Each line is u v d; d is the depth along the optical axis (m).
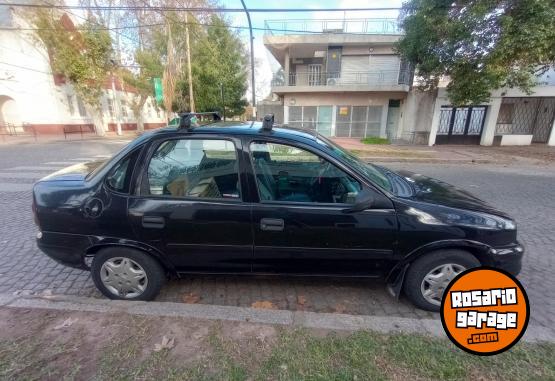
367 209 2.41
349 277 2.64
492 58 9.96
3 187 6.77
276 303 2.73
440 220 2.40
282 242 2.48
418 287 2.54
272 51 19.81
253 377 1.75
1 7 17.86
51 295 2.62
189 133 2.52
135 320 2.23
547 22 8.72
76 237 2.55
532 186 7.29
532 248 3.87
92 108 21.36
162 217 2.46
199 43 22.50
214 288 2.95
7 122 20.27
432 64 11.73
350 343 2.02
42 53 19.16
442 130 16.31
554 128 15.46
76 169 3.10
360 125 19.58
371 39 17.33
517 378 1.75
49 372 1.77
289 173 2.54
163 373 1.78
